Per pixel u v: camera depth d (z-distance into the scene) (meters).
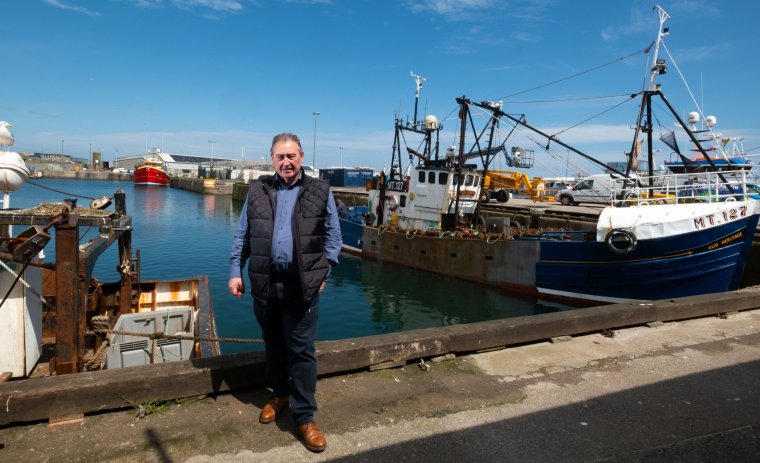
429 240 16.20
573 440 2.58
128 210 38.88
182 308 6.66
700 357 3.88
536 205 26.09
